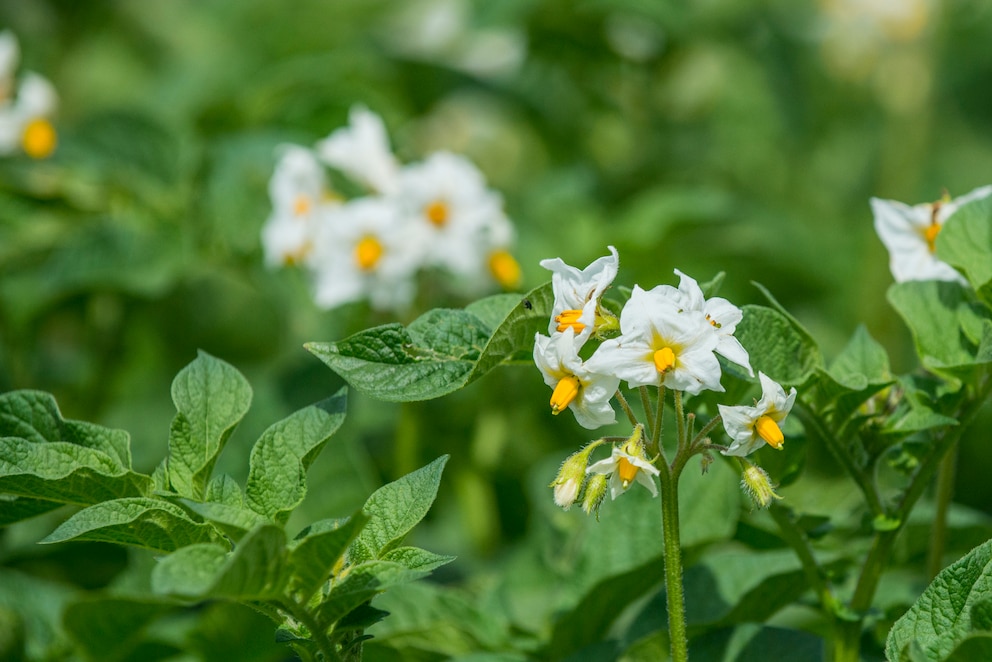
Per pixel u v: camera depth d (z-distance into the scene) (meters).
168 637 1.00
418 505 0.79
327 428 0.80
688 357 0.77
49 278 1.18
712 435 0.85
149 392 1.35
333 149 1.15
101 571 1.01
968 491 1.40
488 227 1.15
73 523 0.77
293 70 1.60
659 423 0.79
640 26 1.62
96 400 1.32
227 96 1.54
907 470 0.86
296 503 0.80
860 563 0.91
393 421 1.24
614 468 0.78
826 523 0.86
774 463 0.85
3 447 0.79
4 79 1.33
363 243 1.10
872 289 1.58
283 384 1.20
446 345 0.81
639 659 0.87
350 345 0.80
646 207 1.46
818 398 0.84
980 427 1.37
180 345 1.40
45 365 1.38
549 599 0.97
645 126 1.69
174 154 1.30
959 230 0.84
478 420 1.23
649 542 0.93
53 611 0.96
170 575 0.74
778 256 1.55
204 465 0.80
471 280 1.17
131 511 0.78
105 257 1.20
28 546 1.00
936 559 0.90
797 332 0.82
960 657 0.77
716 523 0.92
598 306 0.79
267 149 1.32
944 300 0.85
